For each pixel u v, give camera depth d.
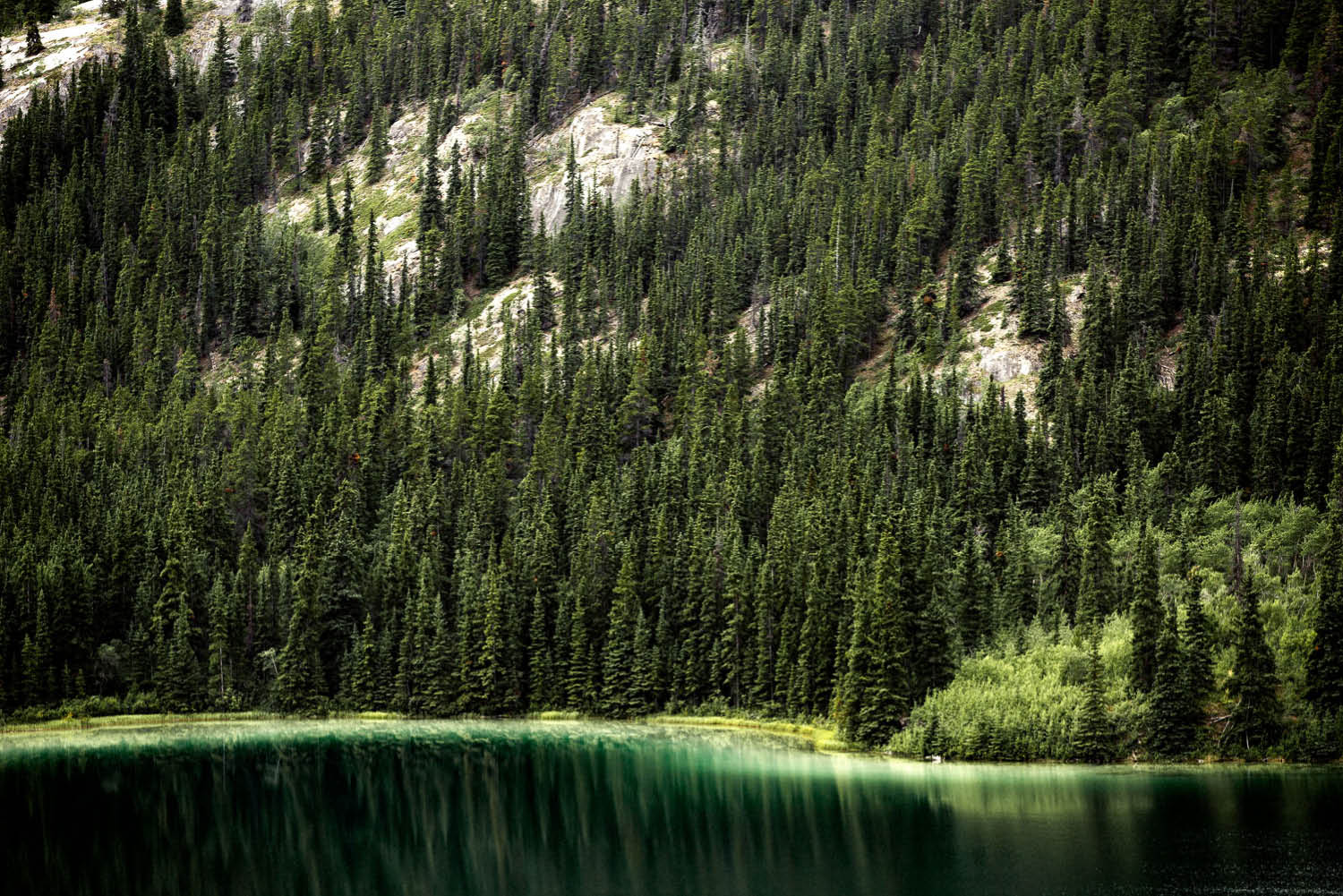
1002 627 125.75
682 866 68.44
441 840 76.88
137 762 108.25
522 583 155.00
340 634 152.62
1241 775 94.00
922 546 124.94
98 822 81.38
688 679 145.50
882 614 115.56
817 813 82.25
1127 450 152.62
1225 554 125.25
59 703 137.62
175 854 72.31
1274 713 101.25
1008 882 61.81
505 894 62.72
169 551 150.62
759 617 140.00
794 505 153.00
